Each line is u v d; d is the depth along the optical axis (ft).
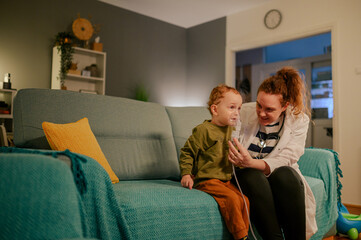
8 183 1.94
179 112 6.57
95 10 16.29
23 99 4.81
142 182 4.86
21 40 13.99
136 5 16.98
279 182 3.72
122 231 3.08
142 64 18.17
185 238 3.54
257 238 3.92
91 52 15.25
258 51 25.20
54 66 14.58
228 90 4.39
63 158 2.71
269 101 4.18
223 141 4.28
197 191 3.98
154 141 5.87
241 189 3.83
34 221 1.90
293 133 4.46
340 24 13.07
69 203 2.07
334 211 5.96
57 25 15.01
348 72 12.71
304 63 18.86
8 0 13.66
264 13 15.90
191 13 17.79
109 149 5.23
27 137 4.60
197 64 19.51
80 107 5.20
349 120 12.56
